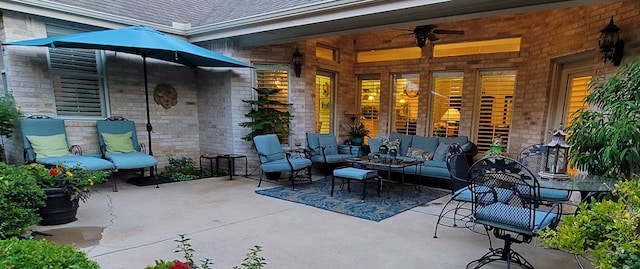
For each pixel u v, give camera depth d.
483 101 6.35
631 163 2.70
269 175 5.90
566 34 4.64
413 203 4.40
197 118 6.71
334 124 7.53
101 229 3.26
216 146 6.50
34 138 4.57
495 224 2.40
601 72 3.92
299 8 4.68
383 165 4.64
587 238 1.56
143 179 5.54
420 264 2.63
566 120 4.93
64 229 3.25
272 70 6.36
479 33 6.11
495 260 2.64
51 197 3.28
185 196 4.61
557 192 3.24
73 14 4.89
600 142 2.89
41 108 4.86
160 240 3.01
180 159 6.40
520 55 5.72
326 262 2.64
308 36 5.27
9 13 4.47
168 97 6.24
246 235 3.17
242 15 5.96
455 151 4.67
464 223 3.60
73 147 5.14
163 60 6.05
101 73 5.43
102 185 5.20
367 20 4.66
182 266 1.49
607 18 3.87
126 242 2.95
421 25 4.48
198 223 3.49
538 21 5.33
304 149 6.25
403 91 7.34
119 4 5.73
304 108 6.57
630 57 3.47
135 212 3.82
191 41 6.24
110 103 5.55
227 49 6.09
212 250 2.82
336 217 3.77
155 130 6.11
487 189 2.57
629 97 2.76
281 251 2.83
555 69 5.02
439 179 5.43
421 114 6.96
